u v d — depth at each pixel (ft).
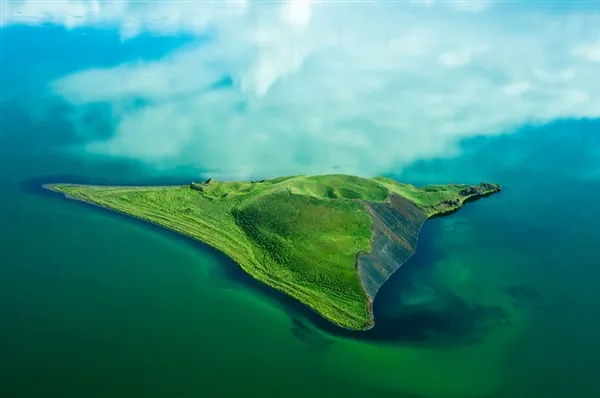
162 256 275.18
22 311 235.61
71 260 270.46
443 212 336.90
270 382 204.44
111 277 259.39
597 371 220.43
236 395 197.26
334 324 235.20
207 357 214.48
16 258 270.87
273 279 259.80
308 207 301.02
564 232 322.96
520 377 216.13
